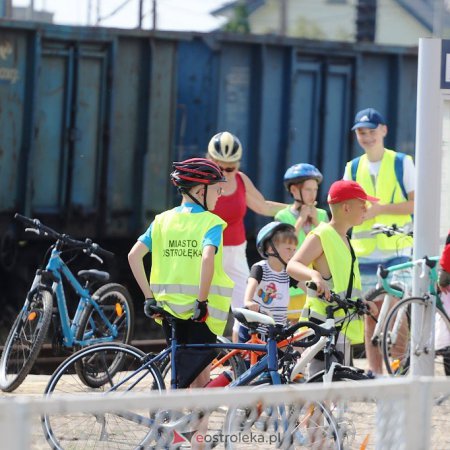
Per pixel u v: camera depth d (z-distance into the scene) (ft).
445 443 56.95
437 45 87.92
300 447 63.16
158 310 74.79
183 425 64.49
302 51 188.96
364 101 197.57
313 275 74.49
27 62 162.81
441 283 86.43
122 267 176.35
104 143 171.63
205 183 75.66
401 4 595.88
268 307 87.92
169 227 75.61
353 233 110.22
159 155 178.09
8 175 161.89
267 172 188.85
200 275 73.72
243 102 187.32
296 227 101.04
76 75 167.94
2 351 106.93
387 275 100.27
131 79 175.11
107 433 66.95
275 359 70.90
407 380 51.49
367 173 108.88
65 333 102.58
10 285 163.53
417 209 89.81
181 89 186.09
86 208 170.09
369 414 61.16
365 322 103.30
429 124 88.53
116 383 76.79
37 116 164.04
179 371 73.87
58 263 102.32
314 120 192.75
